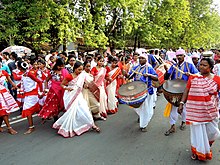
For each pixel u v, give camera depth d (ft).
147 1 73.82
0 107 19.38
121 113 25.86
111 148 16.94
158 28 77.97
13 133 19.88
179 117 23.94
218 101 14.43
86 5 50.24
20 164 14.83
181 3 84.02
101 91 23.70
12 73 25.45
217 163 14.67
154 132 20.04
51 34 48.21
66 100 19.43
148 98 20.10
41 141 18.25
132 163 14.78
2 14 42.83
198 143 14.44
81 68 19.57
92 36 51.98
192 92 14.24
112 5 52.60
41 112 20.99
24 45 50.93
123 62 32.78
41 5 43.73
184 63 19.77
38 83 20.34
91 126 20.22
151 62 29.19
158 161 15.02
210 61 13.82
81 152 16.34
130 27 62.08
